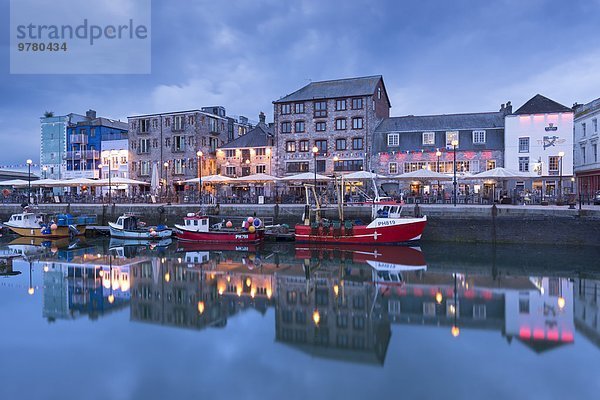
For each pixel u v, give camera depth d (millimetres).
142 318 14109
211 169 56938
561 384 9352
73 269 22547
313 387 9336
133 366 10469
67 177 62688
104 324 13508
